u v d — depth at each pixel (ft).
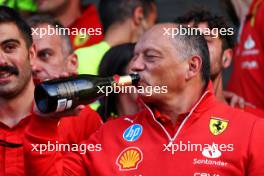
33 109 37.47
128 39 61.05
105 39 60.95
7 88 40.70
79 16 61.26
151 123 39.73
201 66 40.09
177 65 39.58
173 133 39.40
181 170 38.47
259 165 38.04
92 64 56.34
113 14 61.05
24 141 37.60
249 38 61.11
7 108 41.37
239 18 62.59
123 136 39.78
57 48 48.11
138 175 38.78
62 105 36.32
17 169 40.60
